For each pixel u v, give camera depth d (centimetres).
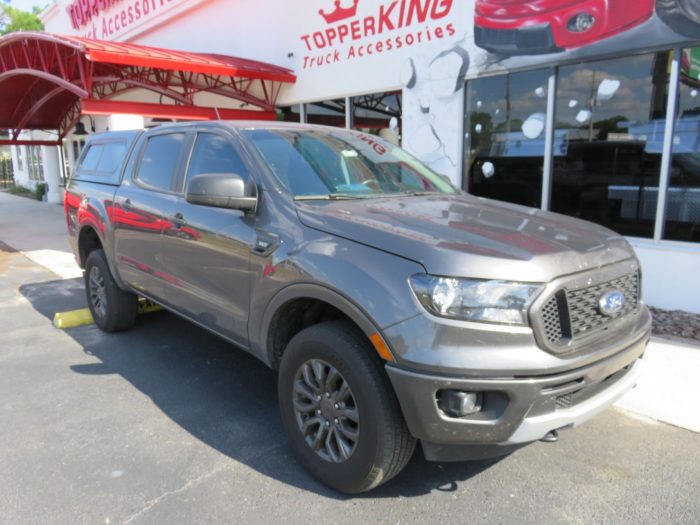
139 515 265
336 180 352
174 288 400
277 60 1087
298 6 1005
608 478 299
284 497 279
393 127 886
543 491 287
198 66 942
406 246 251
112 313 513
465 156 780
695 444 333
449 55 764
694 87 559
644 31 575
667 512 270
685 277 577
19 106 1562
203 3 1248
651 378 414
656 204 601
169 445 328
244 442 332
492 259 239
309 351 282
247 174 345
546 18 649
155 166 440
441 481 296
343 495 282
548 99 673
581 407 254
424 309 236
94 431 345
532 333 236
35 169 2603
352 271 258
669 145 582
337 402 274
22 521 260
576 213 676
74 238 557
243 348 345
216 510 269
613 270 275
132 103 979
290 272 287
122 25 1569
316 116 1040
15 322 582
